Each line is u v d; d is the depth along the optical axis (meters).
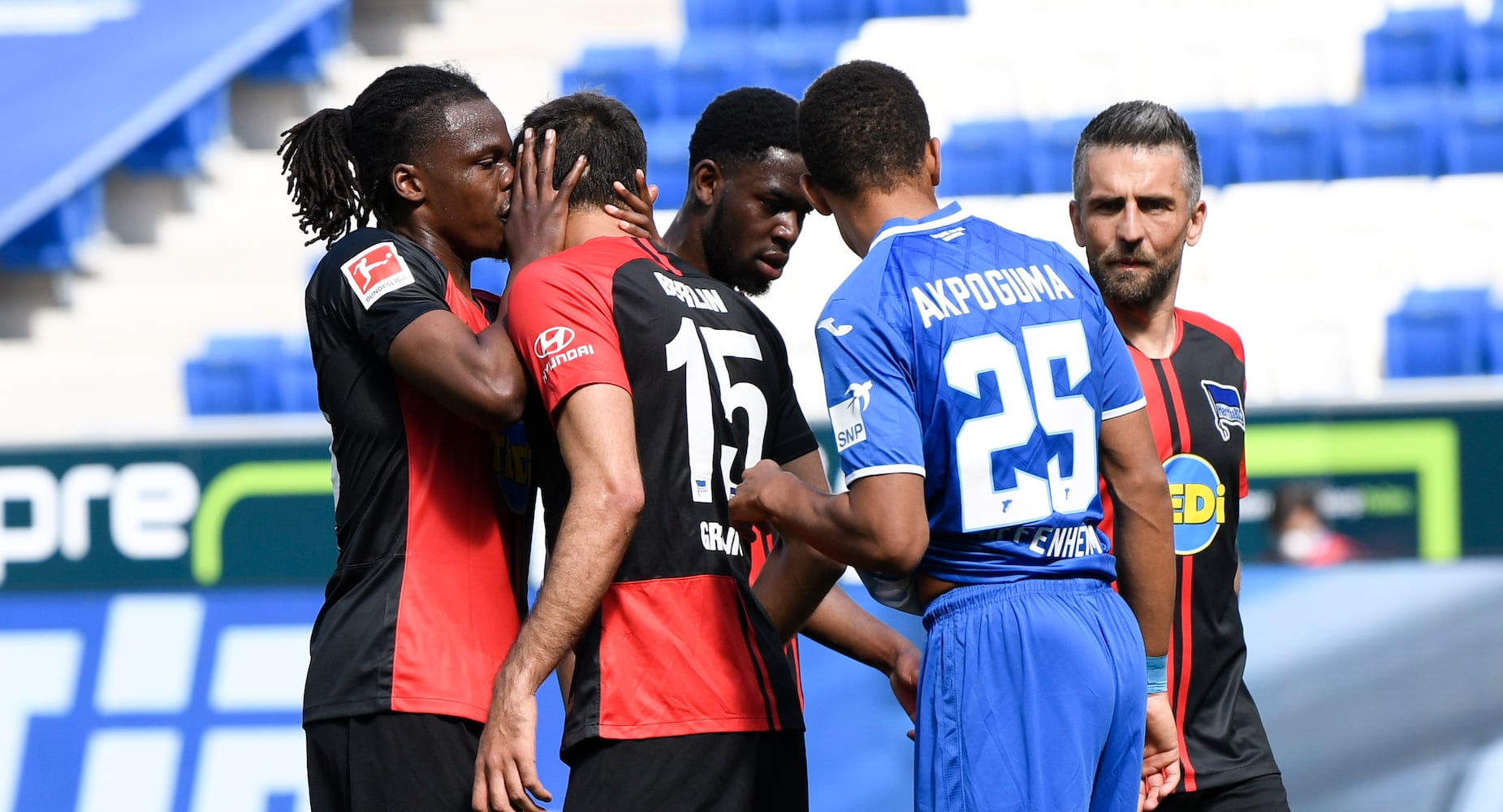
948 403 7.96
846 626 10.12
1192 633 10.24
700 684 7.89
